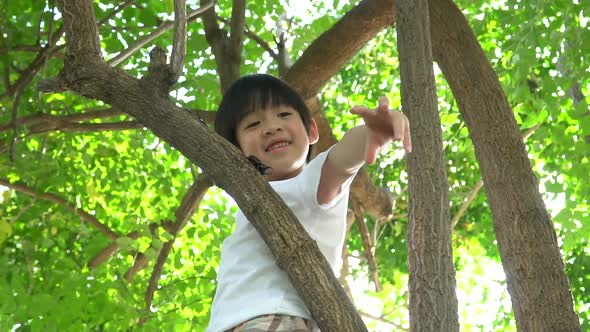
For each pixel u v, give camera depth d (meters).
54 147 7.48
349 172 2.16
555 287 3.38
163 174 8.02
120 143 8.03
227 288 2.28
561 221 6.58
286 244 1.93
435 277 2.21
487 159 3.94
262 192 1.97
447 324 2.16
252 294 2.21
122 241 6.21
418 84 2.43
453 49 4.41
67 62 2.16
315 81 5.80
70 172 7.37
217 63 6.04
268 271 2.24
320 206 2.23
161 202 7.71
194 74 7.03
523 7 6.86
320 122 6.29
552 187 6.96
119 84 2.12
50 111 7.04
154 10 6.91
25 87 6.48
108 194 7.69
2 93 7.09
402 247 11.09
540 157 7.37
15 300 6.21
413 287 2.22
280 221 1.95
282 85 2.52
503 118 4.09
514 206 3.68
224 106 2.52
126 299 6.64
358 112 1.97
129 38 6.75
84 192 7.47
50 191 7.17
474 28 7.81
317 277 1.91
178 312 7.07
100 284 6.49
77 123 6.32
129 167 7.77
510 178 3.79
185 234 7.95
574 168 6.84
